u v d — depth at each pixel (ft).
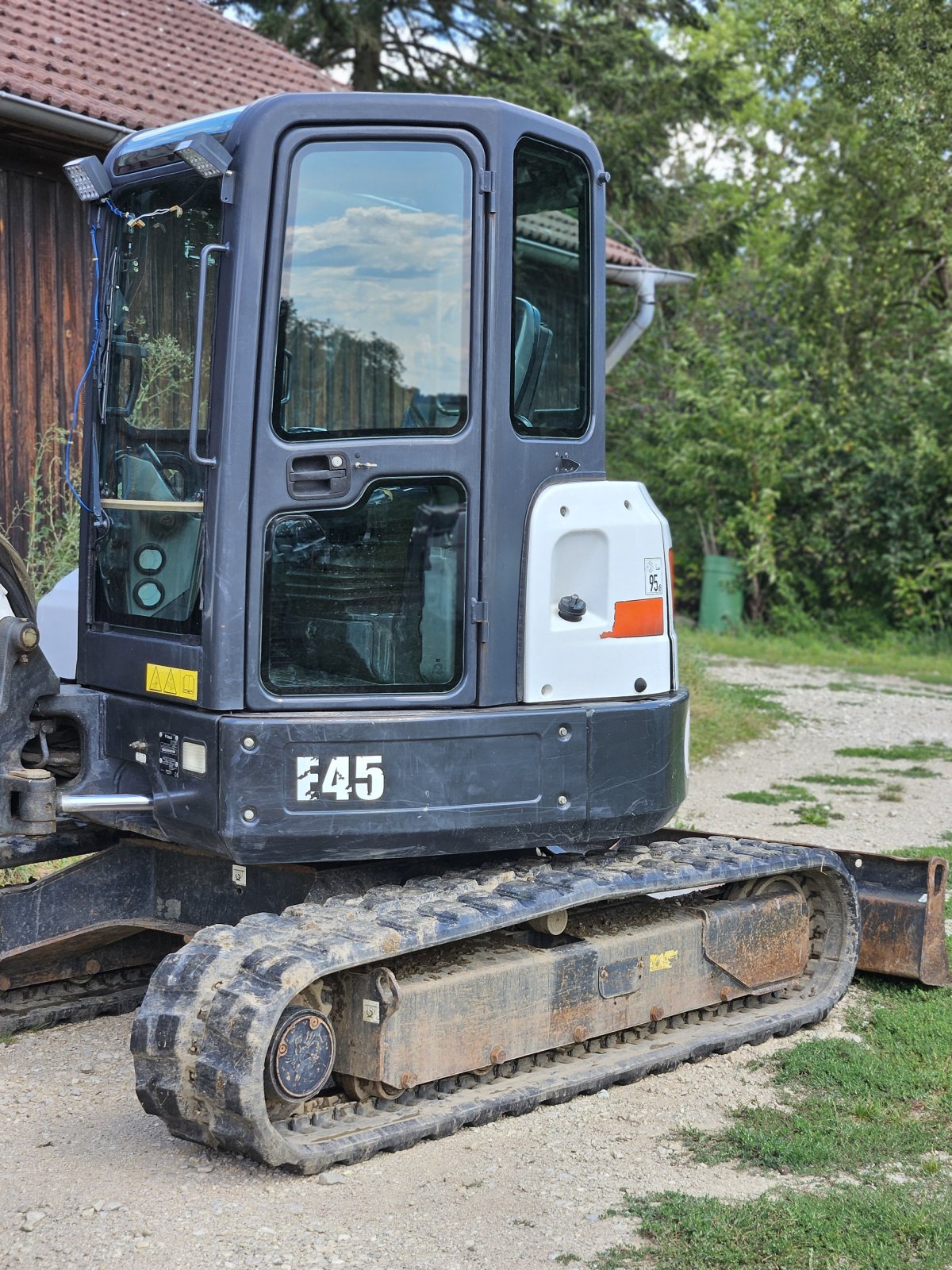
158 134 15.75
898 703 49.93
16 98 27.84
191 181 15.01
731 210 95.25
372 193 14.55
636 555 16.10
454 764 14.64
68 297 32.27
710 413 72.90
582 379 16.01
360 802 14.23
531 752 15.08
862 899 19.79
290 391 14.34
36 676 15.25
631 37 75.20
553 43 76.48
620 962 16.28
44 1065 16.46
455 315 14.82
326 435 14.43
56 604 17.83
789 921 18.69
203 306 14.46
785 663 62.08
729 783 35.27
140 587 15.67
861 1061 16.70
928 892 19.39
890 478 69.26
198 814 14.23
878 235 75.92
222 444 14.02
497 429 14.90
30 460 31.50
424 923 14.02
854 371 77.25
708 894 19.06
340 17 66.39
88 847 17.84
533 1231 12.39
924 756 39.55
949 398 67.82
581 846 16.26
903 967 19.44
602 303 16.14
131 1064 16.56
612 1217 12.70
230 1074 12.62
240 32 44.88
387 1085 14.30
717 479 73.61
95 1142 14.17
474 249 14.74
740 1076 16.53
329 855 14.32
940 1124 15.03
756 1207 12.75
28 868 22.36
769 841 19.63
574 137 15.66
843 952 19.08
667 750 16.15
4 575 15.83
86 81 32.73
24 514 31.14
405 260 14.65
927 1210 12.75
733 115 95.45
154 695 15.06
